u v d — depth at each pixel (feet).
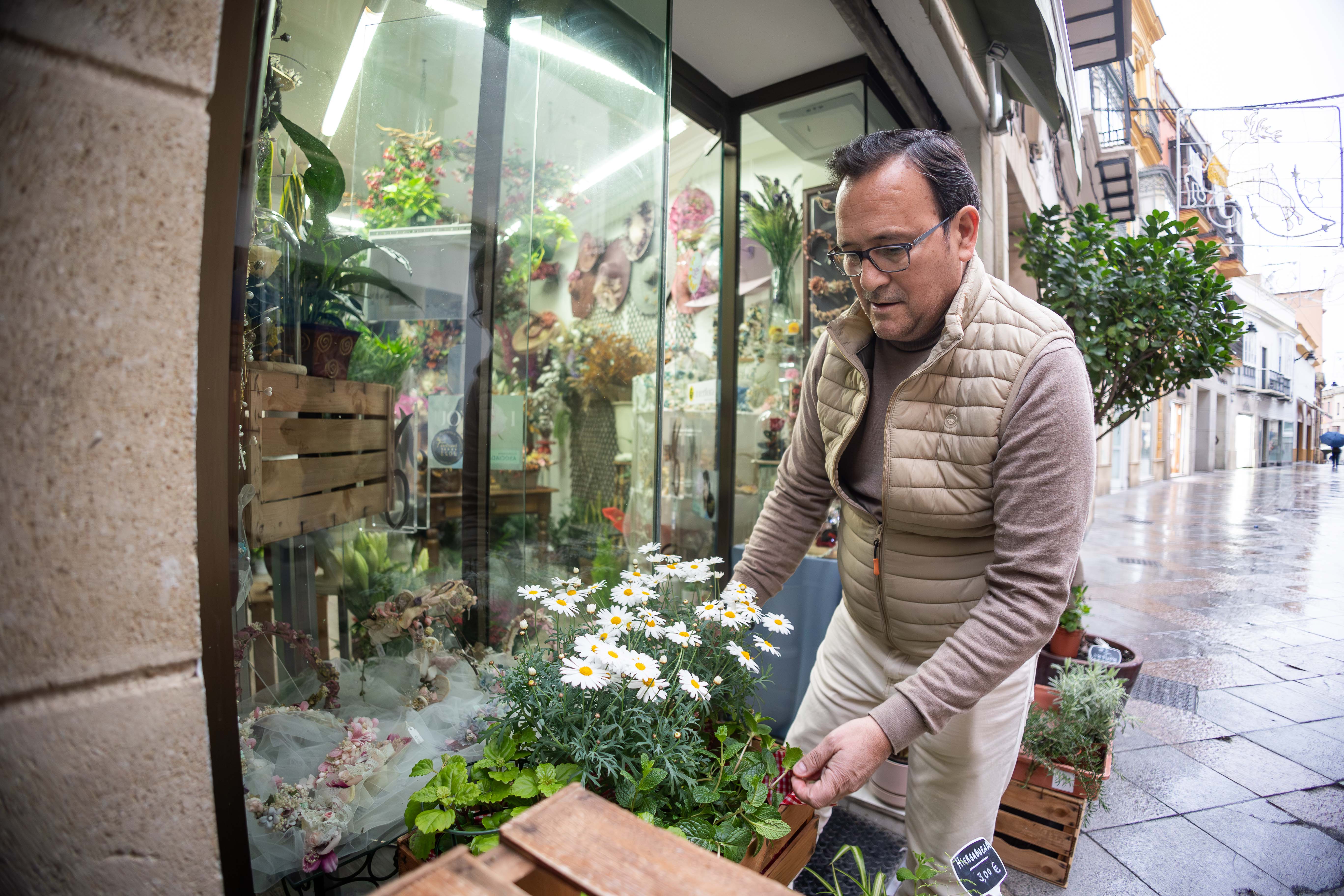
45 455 1.77
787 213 10.57
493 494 5.13
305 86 3.74
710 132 10.11
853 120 9.68
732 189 10.23
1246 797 7.45
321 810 3.20
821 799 3.25
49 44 1.71
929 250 3.58
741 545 10.38
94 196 1.81
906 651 4.47
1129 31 13.85
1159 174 35.04
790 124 10.29
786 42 8.79
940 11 9.08
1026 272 10.34
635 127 6.07
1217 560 21.66
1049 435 3.52
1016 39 8.77
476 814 3.00
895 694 3.52
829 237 10.45
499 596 5.17
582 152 5.64
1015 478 3.59
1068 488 3.50
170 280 1.95
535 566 5.69
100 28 1.78
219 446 2.34
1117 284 9.36
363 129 4.07
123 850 1.97
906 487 4.00
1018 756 5.82
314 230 3.78
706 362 10.85
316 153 3.74
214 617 2.36
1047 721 6.31
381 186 4.21
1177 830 6.79
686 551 10.56
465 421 4.88
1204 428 71.36
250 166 2.46
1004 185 14.20
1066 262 9.73
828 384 4.54
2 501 1.72
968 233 3.80
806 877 5.91
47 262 1.75
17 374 1.73
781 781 3.61
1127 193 26.48
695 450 10.77
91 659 1.87
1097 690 6.46
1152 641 13.14
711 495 10.53
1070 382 3.56
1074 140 10.20
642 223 6.31
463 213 4.73
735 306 10.42
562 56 5.25
